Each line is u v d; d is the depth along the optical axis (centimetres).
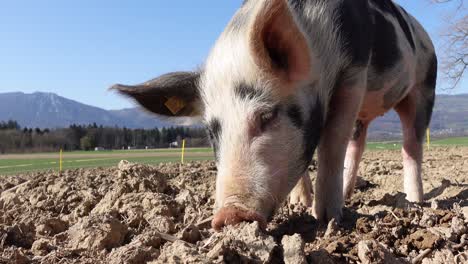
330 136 78
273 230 69
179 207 81
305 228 70
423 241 57
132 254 54
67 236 65
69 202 95
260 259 51
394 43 98
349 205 97
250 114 65
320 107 74
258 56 62
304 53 64
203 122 78
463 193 115
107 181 115
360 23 82
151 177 105
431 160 232
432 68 122
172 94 78
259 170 63
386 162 206
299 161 69
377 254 51
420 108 120
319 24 76
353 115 80
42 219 74
